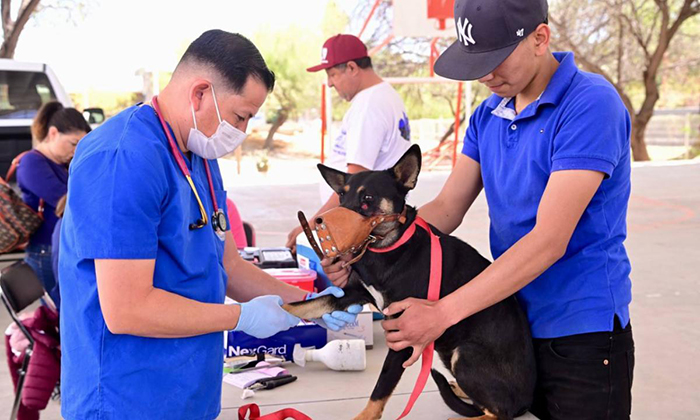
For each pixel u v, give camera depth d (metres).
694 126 26.16
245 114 1.94
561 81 2.10
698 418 3.97
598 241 2.15
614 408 2.19
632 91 27.20
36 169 4.63
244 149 25.22
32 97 7.23
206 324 1.87
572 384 2.19
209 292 1.98
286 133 26.47
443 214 2.54
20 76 7.19
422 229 2.26
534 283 2.25
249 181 16.47
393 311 2.08
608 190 2.13
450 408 2.39
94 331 1.80
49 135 4.70
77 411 1.83
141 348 1.83
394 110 4.18
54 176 4.67
